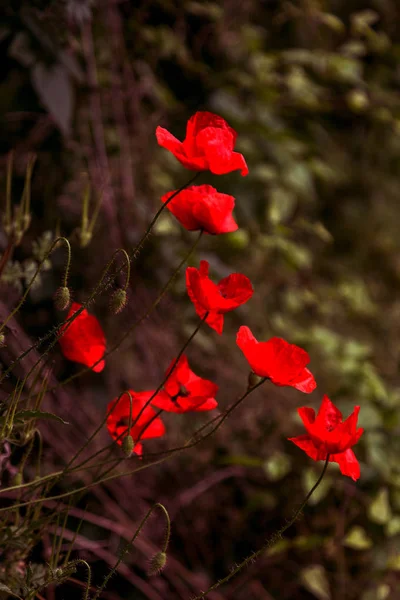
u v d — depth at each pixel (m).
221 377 2.21
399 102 2.74
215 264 2.20
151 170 2.23
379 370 2.77
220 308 1.27
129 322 2.09
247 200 2.41
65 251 1.96
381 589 1.90
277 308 2.54
